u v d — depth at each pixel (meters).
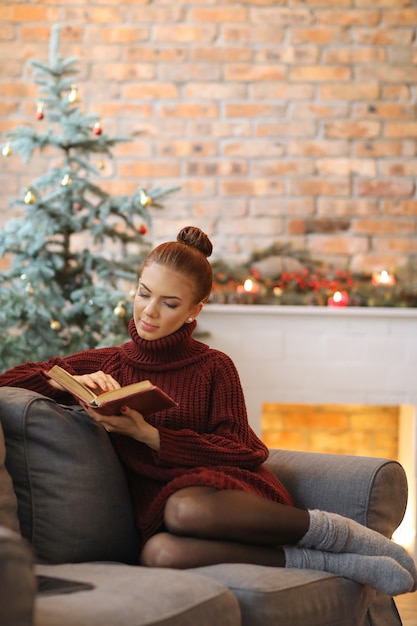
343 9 4.70
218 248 4.68
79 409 2.25
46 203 3.70
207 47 4.68
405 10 4.71
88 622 1.53
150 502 2.20
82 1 4.64
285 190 4.70
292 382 4.21
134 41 4.66
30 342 3.73
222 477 2.14
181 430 2.25
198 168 4.69
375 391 4.23
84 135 3.77
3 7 4.64
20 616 1.30
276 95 4.70
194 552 2.03
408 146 4.69
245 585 1.90
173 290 2.32
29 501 2.04
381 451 4.70
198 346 2.44
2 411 2.09
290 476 2.51
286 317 4.21
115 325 3.71
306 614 1.96
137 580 1.77
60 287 3.88
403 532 4.36
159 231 4.68
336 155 4.70
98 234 3.82
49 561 2.03
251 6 4.68
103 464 2.17
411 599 3.51
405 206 4.69
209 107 4.68
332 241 4.71
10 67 4.64
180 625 1.66
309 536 2.12
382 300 4.31
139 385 2.07
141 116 4.66
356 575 2.12
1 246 3.76
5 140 4.64
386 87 4.70
